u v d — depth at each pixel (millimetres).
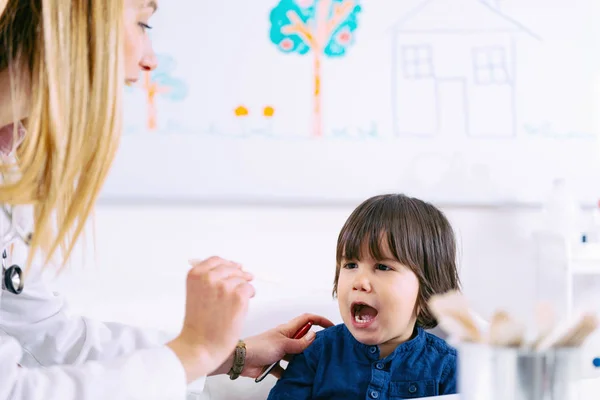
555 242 1608
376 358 973
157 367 609
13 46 633
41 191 662
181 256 1629
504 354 438
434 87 1708
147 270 1615
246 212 1654
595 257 1599
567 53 1747
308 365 1009
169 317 1287
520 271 1695
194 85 1653
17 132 699
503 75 1724
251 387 1067
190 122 1648
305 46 1683
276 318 1240
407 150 1697
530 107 1728
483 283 1687
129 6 742
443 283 1024
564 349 437
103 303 1310
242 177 1657
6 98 657
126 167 1624
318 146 1676
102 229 1605
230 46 1667
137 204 1625
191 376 636
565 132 1735
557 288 1597
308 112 1678
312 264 1655
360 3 1698
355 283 968
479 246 1697
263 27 1674
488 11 1725
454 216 1702
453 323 452
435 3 1715
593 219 1702
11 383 562
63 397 567
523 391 434
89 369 597
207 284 671
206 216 1645
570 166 1730
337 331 1043
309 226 1664
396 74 1701
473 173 1709
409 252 979
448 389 936
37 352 854
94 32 647
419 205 1057
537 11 1746
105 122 659
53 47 618
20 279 761
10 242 753
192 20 1657
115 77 664
